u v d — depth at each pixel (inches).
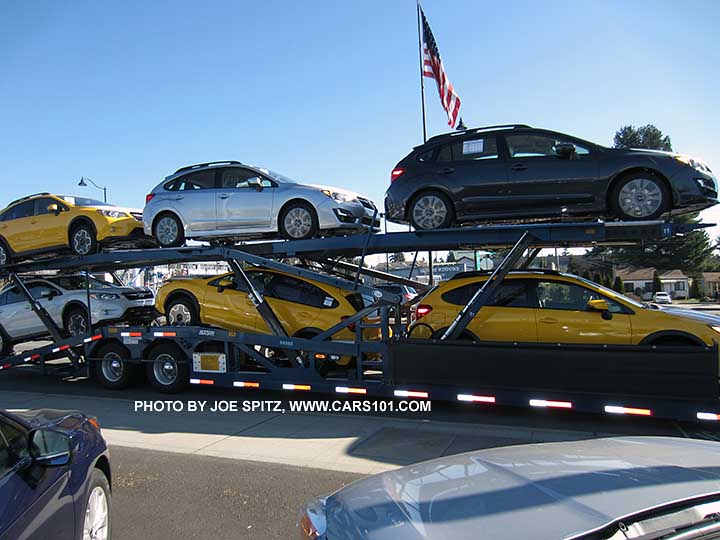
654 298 1887.3
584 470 91.6
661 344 277.1
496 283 291.3
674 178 279.6
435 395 283.1
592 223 280.5
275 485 201.2
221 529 167.2
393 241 320.2
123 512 180.4
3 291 470.6
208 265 701.3
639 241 297.9
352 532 83.8
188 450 245.3
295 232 364.2
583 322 289.7
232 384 342.0
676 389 241.1
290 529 166.4
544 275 308.5
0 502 95.6
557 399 259.9
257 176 379.6
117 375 383.6
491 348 272.7
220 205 376.5
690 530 71.6
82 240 399.9
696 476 84.4
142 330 368.2
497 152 313.4
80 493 125.0
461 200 314.2
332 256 363.9
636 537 69.9
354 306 351.6
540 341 296.4
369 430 271.0
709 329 270.8
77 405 342.0
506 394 269.3
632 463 93.6
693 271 2591.0
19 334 458.3
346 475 209.8
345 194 374.3
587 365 255.3
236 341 340.5
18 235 422.0
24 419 134.7
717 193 290.2
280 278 367.2
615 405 250.7
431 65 756.6
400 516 84.2
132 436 270.1
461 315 293.3
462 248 334.0
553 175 298.8
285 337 325.7
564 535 70.1
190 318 382.0
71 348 405.1
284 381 327.3
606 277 2529.5
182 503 186.7
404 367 290.0
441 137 329.1
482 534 73.5
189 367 358.3
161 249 367.2
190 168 400.8
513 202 306.7
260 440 258.1
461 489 90.7
